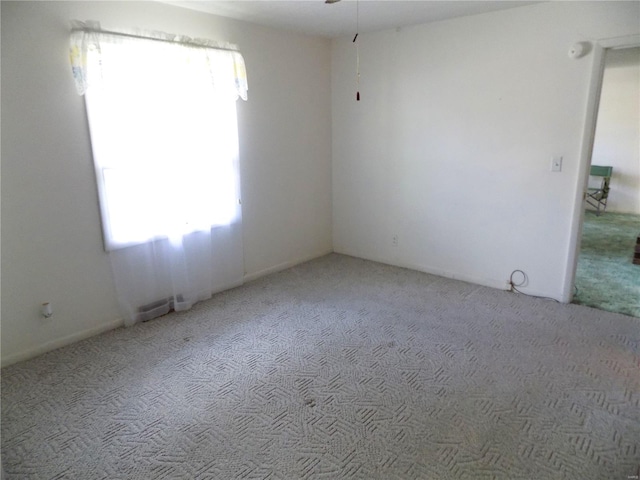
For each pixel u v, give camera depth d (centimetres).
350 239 488
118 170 292
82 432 204
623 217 684
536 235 355
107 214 292
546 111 331
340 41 441
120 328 311
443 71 378
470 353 272
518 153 351
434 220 414
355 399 228
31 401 227
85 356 272
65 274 280
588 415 212
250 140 386
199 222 345
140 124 295
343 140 465
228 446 195
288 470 180
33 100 250
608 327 304
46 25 248
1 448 193
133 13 285
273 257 432
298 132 432
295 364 263
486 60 352
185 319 326
